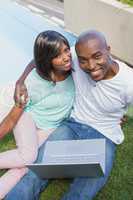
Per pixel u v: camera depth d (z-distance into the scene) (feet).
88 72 8.16
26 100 9.00
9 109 9.69
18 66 13.97
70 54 8.59
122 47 13.67
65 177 8.96
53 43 8.23
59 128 9.37
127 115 10.89
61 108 9.28
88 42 7.82
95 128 9.02
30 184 8.68
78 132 9.11
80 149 8.64
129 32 13.07
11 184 8.83
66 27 15.99
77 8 14.89
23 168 9.01
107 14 13.60
